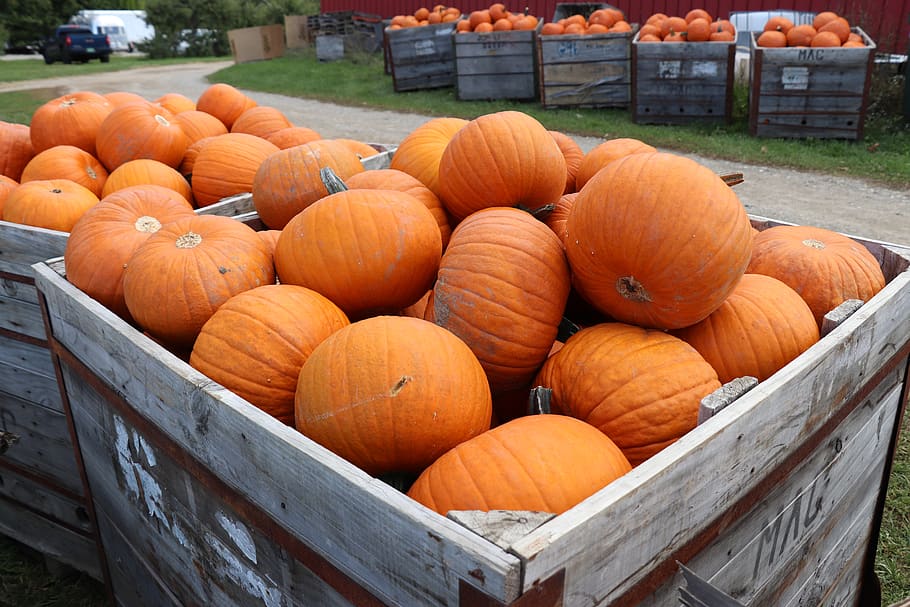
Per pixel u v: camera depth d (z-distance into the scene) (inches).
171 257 97.6
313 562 67.7
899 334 95.9
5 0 1621.6
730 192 84.4
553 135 156.4
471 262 88.4
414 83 652.1
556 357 87.7
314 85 730.2
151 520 99.5
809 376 76.0
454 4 842.8
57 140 185.0
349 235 94.0
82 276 112.0
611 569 57.2
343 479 60.4
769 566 81.8
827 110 412.2
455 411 74.0
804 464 81.5
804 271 102.3
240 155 169.8
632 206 80.3
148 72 1013.2
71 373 109.7
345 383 73.4
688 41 454.6
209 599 91.1
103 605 141.2
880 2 521.0
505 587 49.2
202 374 78.4
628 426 78.4
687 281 80.0
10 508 152.8
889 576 132.3
